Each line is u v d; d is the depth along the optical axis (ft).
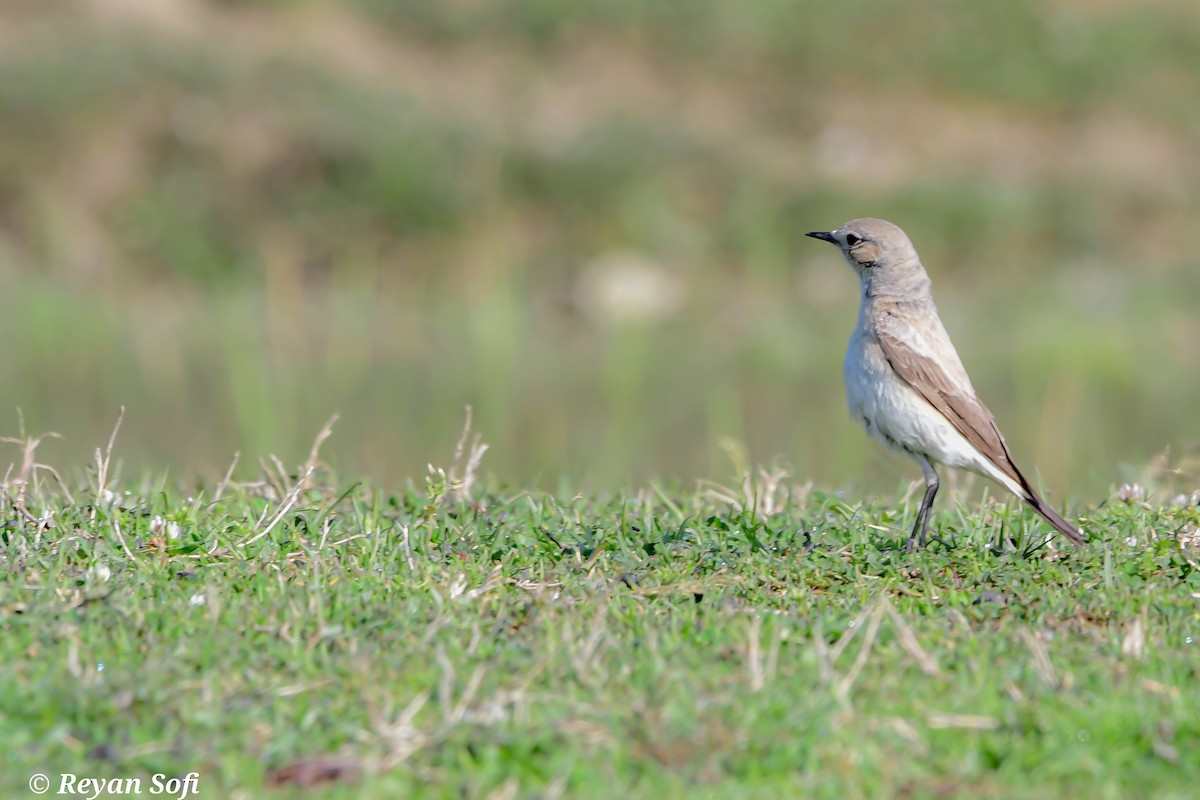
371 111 74.54
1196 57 88.74
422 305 67.97
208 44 78.23
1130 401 58.85
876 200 74.95
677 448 52.60
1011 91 85.71
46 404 55.06
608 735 17.89
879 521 29.04
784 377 61.46
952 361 29.99
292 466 44.19
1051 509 27.68
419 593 22.98
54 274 67.31
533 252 71.61
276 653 20.15
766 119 82.99
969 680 19.72
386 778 17.06
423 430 52.49
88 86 72.33
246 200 70.79
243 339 62.23
